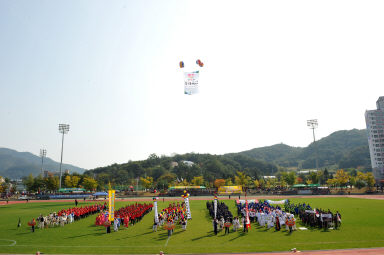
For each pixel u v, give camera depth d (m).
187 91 27.95
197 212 52.97
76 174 150.00
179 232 32.69
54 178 127.50
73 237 30.95
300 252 21.73
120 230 35.16
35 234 33.28
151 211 56.03
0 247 26.34
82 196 101.50
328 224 32.75
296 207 44.69
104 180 180.50
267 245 24.50
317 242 25.19
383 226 32.97
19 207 70.38
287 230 31.58
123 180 182.12
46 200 94.94
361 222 35.94
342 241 25.36
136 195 114.25
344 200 70.75
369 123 165.25
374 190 102.44
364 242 24.80
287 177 124.12
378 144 160.62
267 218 34.78
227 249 23.61
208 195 103.12
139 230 34.88
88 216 50.34
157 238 29.47
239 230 32.84
